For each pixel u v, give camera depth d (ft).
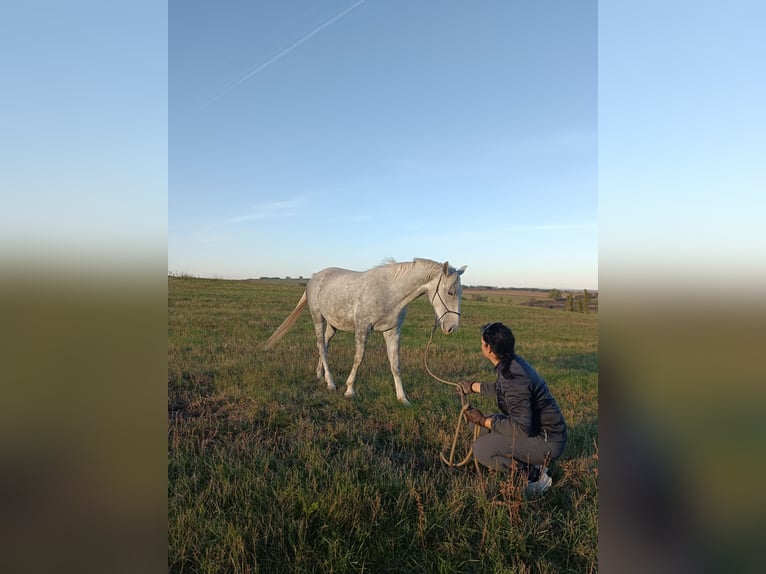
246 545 8.26
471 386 11.73
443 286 16.76
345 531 8.87
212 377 20.26
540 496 10.44
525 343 33.50
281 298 58.18
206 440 12.72
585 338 36.91
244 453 12.16
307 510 9.17
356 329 18.06
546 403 10.63
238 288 66.64
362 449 12.25
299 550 8.18
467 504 9.80
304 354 25.66
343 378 21.11
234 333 31.37
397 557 8.39
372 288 17.60
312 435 13.42
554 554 8.65
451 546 8.45
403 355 26.40
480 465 11.90
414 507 9.61
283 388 18.48
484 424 11.14
